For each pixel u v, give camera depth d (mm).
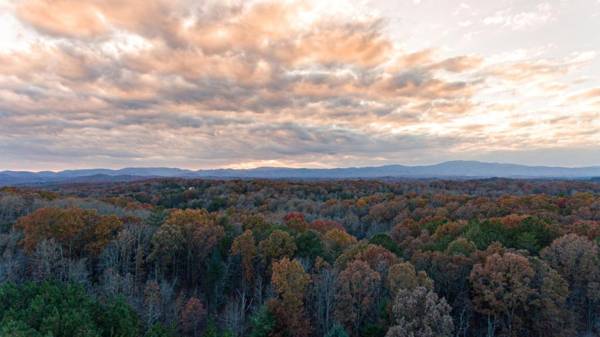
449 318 31625
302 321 43688
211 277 55562
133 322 37531
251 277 57938
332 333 36188
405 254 61344
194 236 62062
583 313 47781
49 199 98938
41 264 49656
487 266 44125
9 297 36750
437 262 49781
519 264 42062
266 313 41969
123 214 84375
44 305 34562
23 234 62219
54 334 30953
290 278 43906
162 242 58719
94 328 33531
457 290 48688
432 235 69188
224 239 64125
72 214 61312
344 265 52719
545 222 62219
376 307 44469
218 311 54844
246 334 47375
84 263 56562
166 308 50375
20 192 106375
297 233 69688
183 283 62375
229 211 101688
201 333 48344
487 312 42812
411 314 32969
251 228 74125
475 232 59188
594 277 45438
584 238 49812
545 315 40625
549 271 42875
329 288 46719
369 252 52469
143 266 61469
